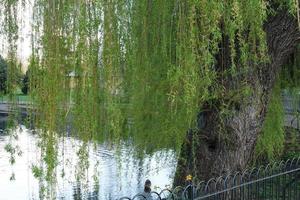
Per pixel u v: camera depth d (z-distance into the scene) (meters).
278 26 5.62
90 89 4.20
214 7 4.22
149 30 4.80
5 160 12.80
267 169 5.59
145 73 4.92
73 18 4.11
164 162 7.35
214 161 5.82
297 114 8.06
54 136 4.14
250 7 4.52
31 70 4.24
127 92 4.93
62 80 4.18
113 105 4.43
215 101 5.73
